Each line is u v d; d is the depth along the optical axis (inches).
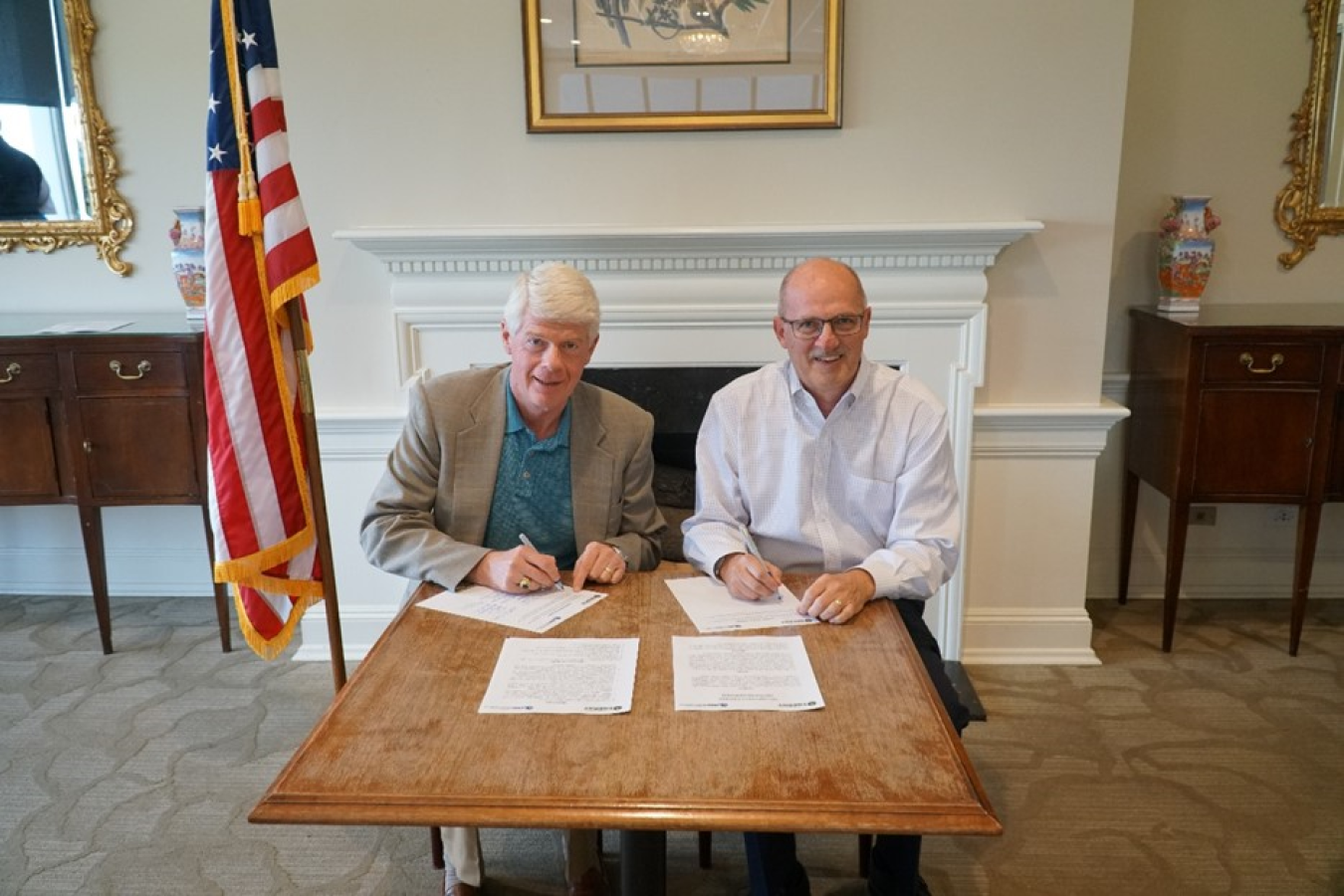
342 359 118.6
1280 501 118.7
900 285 112.7
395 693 56.4
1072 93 109.7
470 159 113.1
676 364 116.0
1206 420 117.5
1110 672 119.9
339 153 113.2
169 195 129.0
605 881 80.9
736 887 84.6
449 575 71.1
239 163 75.8
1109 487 140.1
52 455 119.6
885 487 79.3
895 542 78.5
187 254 119.4
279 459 77.0
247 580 76.0
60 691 116.0
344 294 116.9
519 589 70.1
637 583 72.8
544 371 71.7
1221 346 115.3
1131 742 104.5
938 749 50.6
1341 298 133.6
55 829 90.6
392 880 84.7
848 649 61.9
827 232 108.7
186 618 136.0
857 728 52.6
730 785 47.6
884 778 48.2
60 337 115.7
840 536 81.0
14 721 109.2
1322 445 116.3
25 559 143.6
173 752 103.1
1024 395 117.8
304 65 111.1
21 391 117.3
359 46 110.6
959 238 109.0
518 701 55.4
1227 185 130.8
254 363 76.0
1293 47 126.5
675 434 118.8
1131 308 133.5
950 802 46.4
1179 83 128.0
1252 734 105.6
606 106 111.0
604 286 113.7
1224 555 141.6
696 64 109.7
